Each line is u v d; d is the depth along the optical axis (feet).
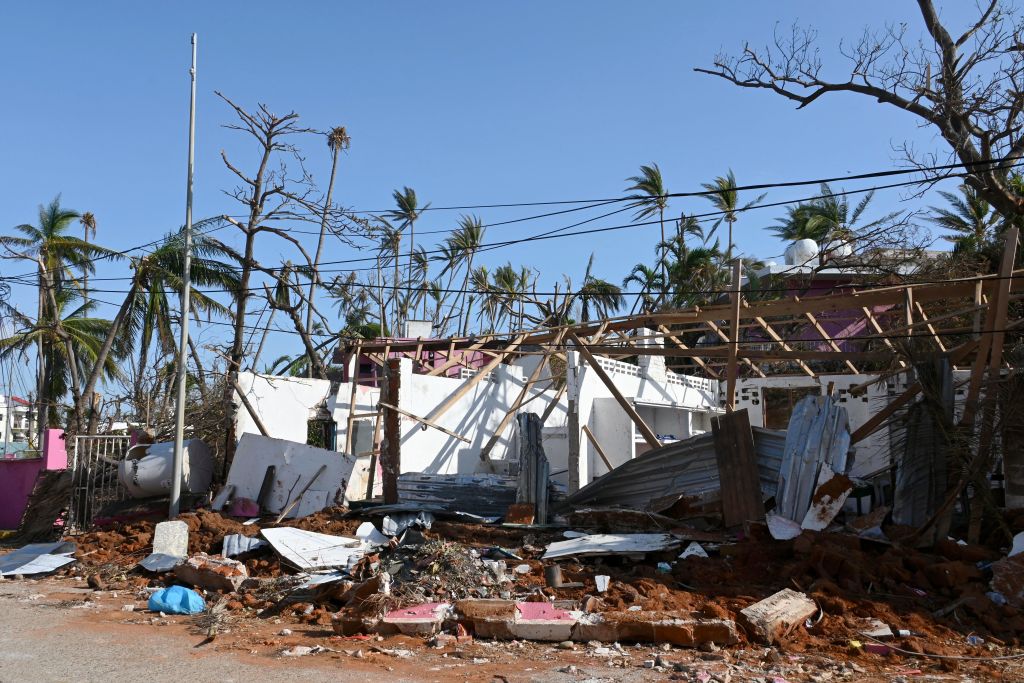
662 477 55.36
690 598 38.55
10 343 108.99
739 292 54.54
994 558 42.98
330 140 140.15
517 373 81.61
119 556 52.70
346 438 68.95
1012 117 67.10
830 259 109.60
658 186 150.10
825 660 30.50
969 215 107.24
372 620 34.58
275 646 32.24
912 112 72.64
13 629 35.22
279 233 90.84
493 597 39.63
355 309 159.63
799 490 48.19
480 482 59.57
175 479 59.00
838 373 87.66
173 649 31.55
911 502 47.70
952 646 33.32
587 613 35.19
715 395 96.94
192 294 96.58
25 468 84.53
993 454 46.26
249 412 67.26
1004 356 48.44
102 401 97.25
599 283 152.87
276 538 48.62
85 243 94.58
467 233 171.22
